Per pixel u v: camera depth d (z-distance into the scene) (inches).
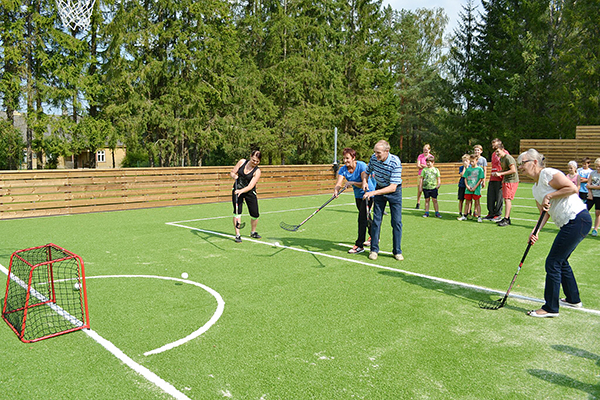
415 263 242.5
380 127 1439.5
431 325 154.3
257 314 163.8
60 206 428.8
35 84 805.2
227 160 1528.1
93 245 285.4
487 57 1411.2
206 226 364.2
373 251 252.2
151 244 289.3
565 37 1294.3
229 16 1045.2
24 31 783.7
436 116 1726.1
